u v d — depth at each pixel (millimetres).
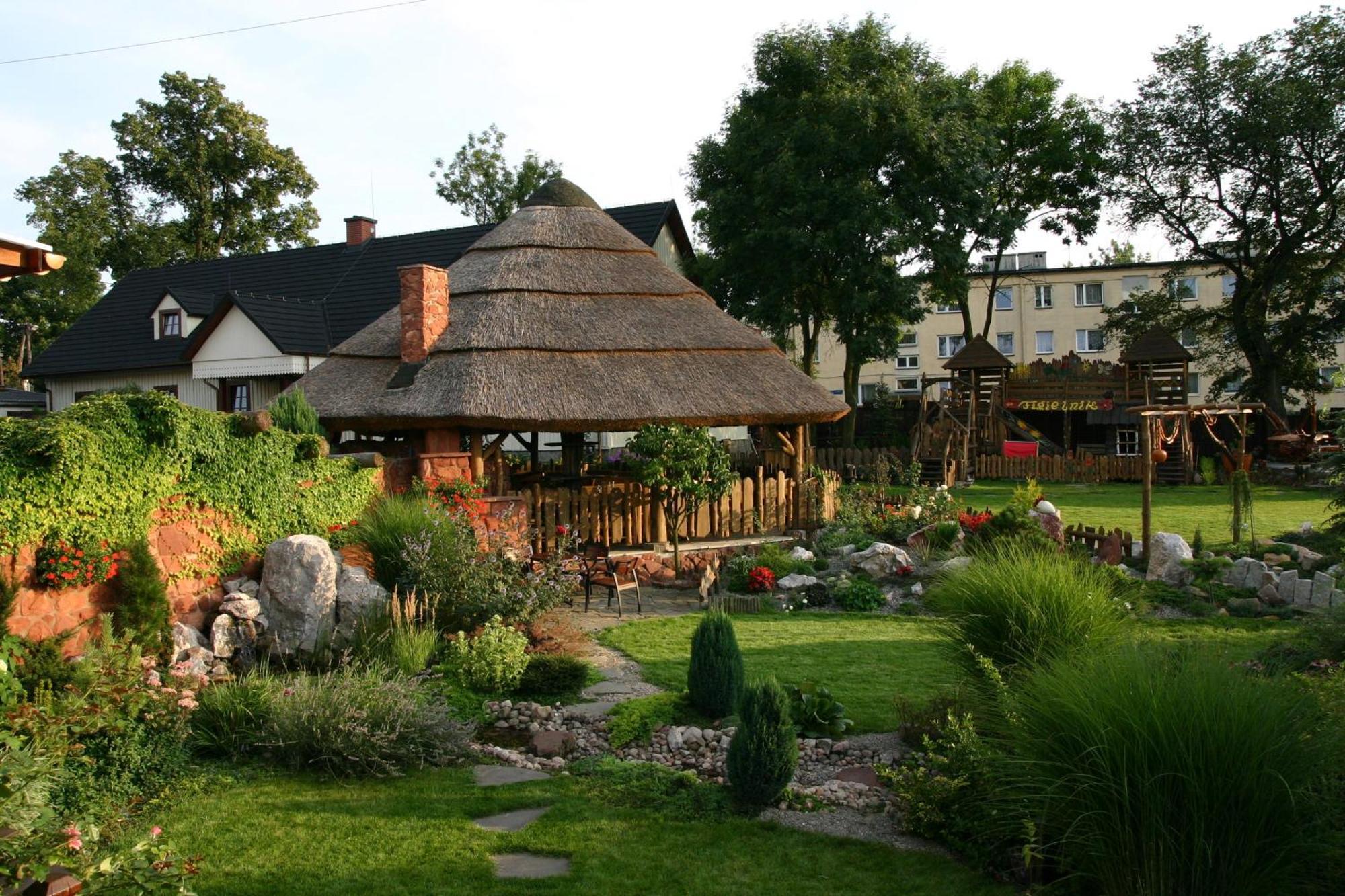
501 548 11828
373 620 10031
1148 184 37250
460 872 5777
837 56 32156
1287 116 32250
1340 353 47188
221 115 45562
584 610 13406
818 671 10164
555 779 7289
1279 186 34625
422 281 15648
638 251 19016
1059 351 51969
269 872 5746
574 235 18625
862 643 11383
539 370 15258
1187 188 36406
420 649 9461
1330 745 4828
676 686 9664
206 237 46469
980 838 5945
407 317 15734
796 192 30953
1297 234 34500
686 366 16500
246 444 11039
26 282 47531
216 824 6395
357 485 12602
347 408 15195
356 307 31266
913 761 7312
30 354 49156
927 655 10820
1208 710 4824
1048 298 52094
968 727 6516
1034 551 9086
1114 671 5355
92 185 45656
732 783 6777
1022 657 7164
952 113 32094
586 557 14125
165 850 4250
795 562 15023
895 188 32531
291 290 33562
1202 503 24531
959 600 7977
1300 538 16453
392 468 13344
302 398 12992
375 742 7367
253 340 29422
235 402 31125
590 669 9938
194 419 10352
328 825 6422
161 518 10039
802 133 31297
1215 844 4660
